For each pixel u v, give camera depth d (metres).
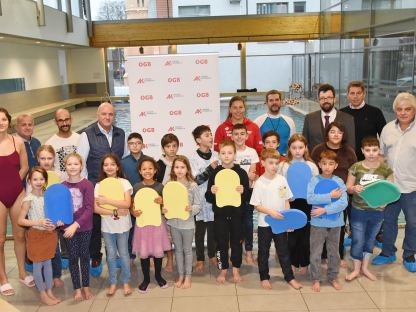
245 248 3.98
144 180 3.54
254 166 3.86
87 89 18.86
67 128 4.02
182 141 4.46
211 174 3.58
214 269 3.87
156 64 4.35
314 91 16.80
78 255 3.35
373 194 3.32
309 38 16.84
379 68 8.65
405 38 7.09
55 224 3.21
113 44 17.41
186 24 17.00
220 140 4.20
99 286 3.62
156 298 3.37
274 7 16.95
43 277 3.36
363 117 4.02
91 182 3.50
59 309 3.25
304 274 3.72
